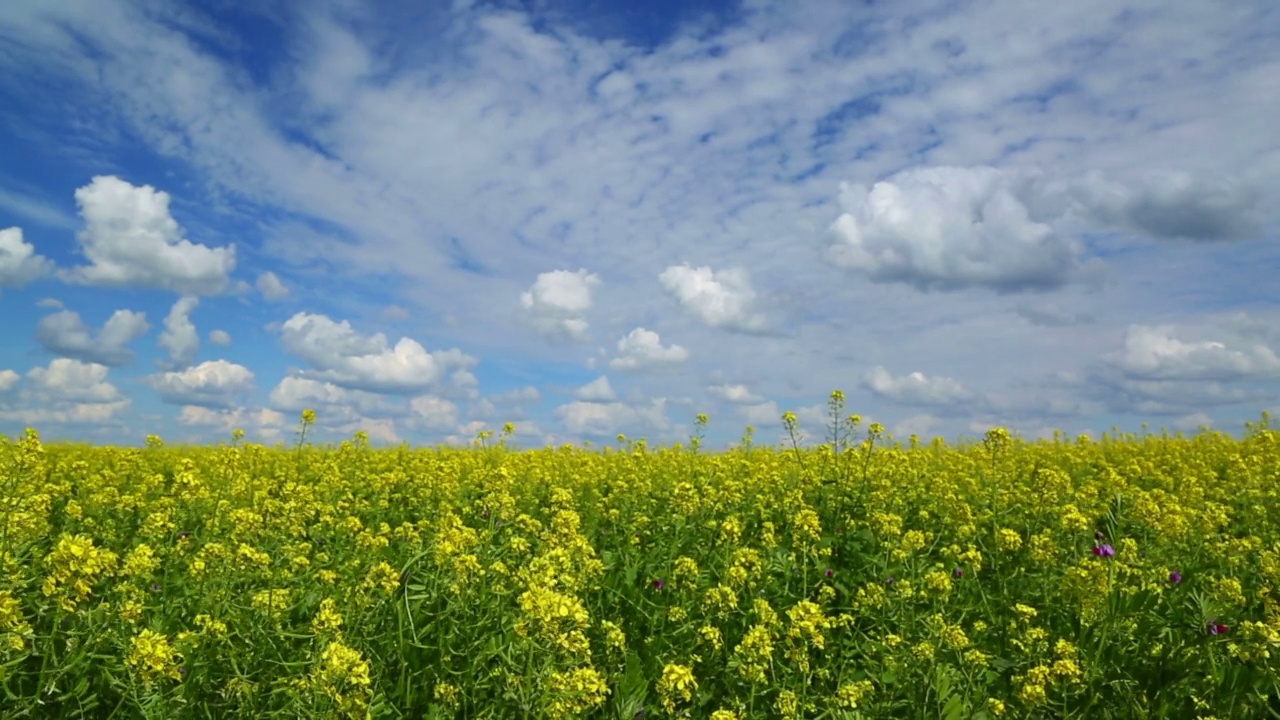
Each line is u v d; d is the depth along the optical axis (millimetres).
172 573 6074
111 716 4074
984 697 5168
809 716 5078
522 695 4348
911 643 5562
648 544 8195
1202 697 5039
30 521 5770
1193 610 6000
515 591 5598
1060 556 7344
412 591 5691
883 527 7320
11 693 4051
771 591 6816
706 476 11125
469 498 10188
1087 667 5203
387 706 4516
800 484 9422
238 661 4762
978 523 8781
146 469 11578
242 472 9484
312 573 6238
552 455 14336
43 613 4699
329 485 10484
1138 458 13578
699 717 4965
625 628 6109
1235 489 10688
